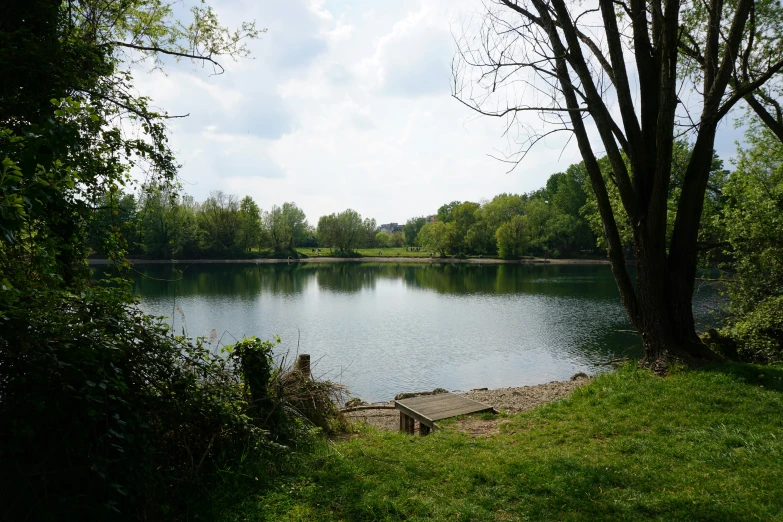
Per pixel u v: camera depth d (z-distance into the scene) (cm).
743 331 1118
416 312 3077
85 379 319
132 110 613
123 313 405
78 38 611
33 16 557
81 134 528
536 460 531
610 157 939
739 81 1160
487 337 2298
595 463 515
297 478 468
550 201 9225
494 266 7856
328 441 616
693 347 919
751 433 572
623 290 991
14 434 288
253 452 485
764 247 1366
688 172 960
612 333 2353
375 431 705
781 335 1059
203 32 848
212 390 466
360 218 10925
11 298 296
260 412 552
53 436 318
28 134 291
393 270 7394
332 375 1670
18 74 531
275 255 9856
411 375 1681
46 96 542
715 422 622
